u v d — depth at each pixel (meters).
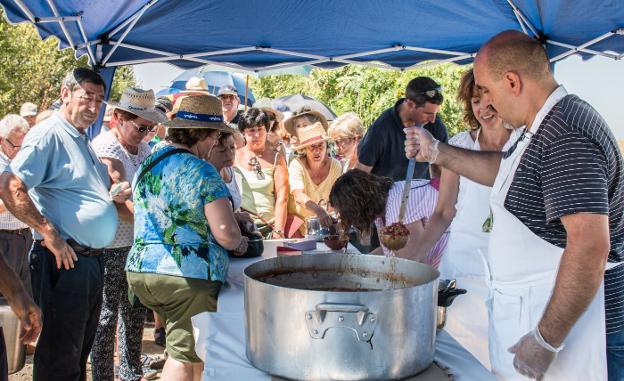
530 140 1.45
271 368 1.29
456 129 7.11
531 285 1.52
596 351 1.47
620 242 1.52
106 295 3.17
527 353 1.43
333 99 9.70
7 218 4.02
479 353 2.02
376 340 1.21
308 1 3.59
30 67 14.55
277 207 4.10
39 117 4.21
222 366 1.37
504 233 1.56
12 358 2.84
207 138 2.37
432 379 1.30
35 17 2.93
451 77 7.25
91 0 3.06
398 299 1.22
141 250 2.26
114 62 4.09
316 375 1.22
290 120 5.27
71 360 2.74
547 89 1.44
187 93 5.05
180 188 2.20
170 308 2.24
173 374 2.26
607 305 1.53
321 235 3.21
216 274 2.21
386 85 7.85
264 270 1.54
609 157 1.38
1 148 4.04
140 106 3.16
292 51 4.48
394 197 2.43
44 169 2.60
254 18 3.82
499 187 1.55
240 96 8.15
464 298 2.07
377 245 3.09
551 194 1.37
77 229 2.69
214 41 4.20
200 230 2.23
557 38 3.98
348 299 1.19
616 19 3.49
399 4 3.66
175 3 3.54
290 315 1.23
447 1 3.62
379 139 3.88
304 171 4.15
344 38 4.25
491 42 1.48
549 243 1.48
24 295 1.92
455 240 2.31
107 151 3.13
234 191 3.53
